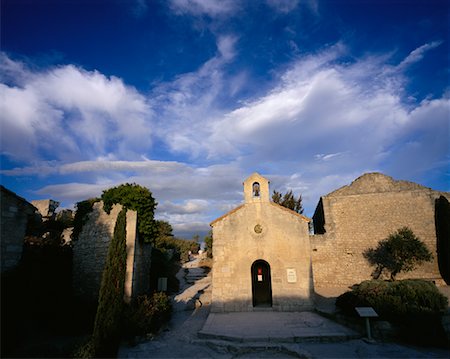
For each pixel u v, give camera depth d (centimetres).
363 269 2223
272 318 1427
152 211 1736
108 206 1602
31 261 1391
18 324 1058
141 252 1662
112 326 1046
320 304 1667
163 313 1428
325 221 2397
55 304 1389
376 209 2322
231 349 1075
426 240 2156
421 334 1075
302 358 981
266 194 1781
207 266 3238
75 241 1750
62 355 933
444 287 1892
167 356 1027
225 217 1758
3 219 1061
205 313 1659
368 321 1137
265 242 1691
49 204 2486
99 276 1500
